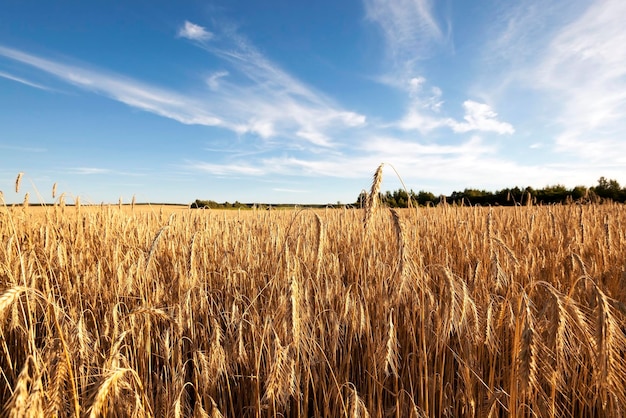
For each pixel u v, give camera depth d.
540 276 5.55
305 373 3.67
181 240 7.85
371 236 5.30
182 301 4.18
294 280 3.37
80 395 2.85
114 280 5.32
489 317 3.28
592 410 3.36
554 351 2.58
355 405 2.83
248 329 4.09
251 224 9.28
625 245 6.25
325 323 4.43
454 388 4.06
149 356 3.72
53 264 6.41
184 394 3.44
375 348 3.84
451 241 7.16
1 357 4.16
